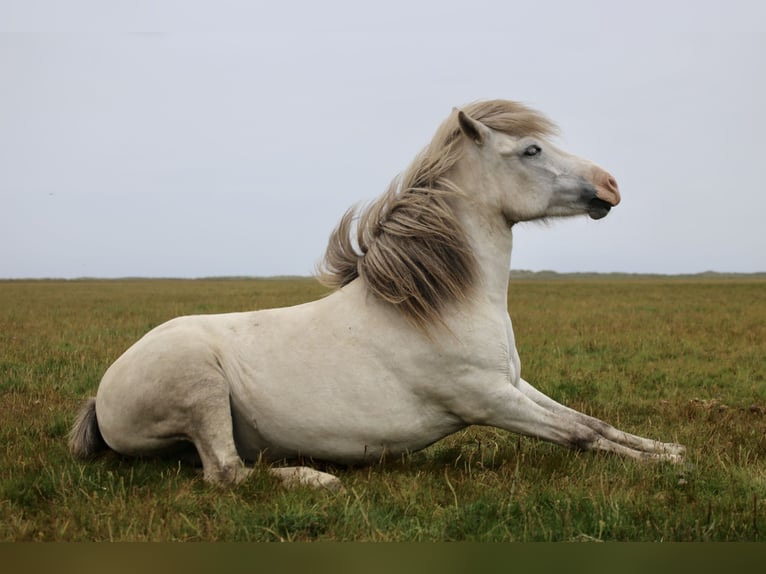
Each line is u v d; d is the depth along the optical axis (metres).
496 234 4.75
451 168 4.75
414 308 4.45
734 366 9.32
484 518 3.65
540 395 5.08
